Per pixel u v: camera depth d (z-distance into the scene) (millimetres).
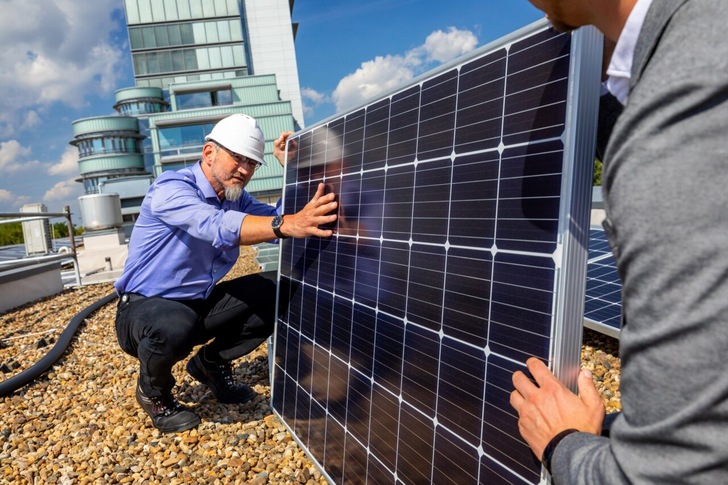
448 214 1522
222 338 3195
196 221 2619
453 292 1479
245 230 2475
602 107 1401
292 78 56844
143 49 48312
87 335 5391
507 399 1266
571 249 1115
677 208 597
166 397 2969
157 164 35531
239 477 2422
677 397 629
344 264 2182
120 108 46594
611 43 1234
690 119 592
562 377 1134
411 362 1669
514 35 1317
